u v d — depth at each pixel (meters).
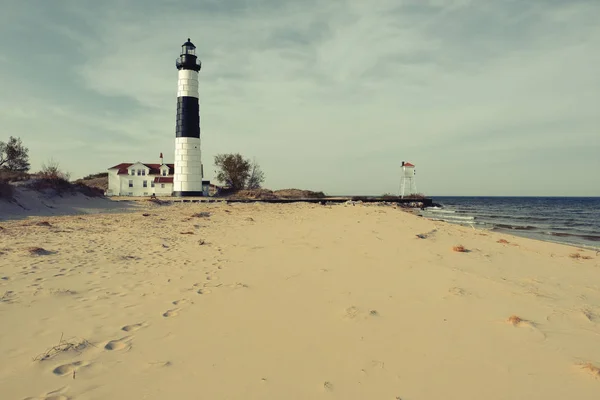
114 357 4.04
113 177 59.53
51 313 5.27
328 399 3.34
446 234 15.25
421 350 4.39
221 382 3.59
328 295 6.53
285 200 54.59
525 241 16.00
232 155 71.75
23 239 11.21
